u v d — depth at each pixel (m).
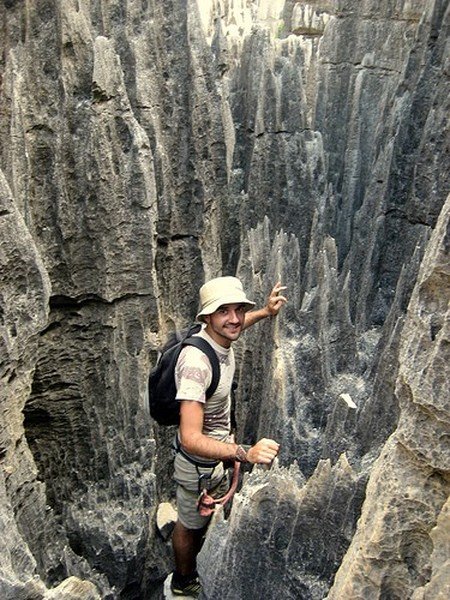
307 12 6.56
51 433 2.74
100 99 2.37
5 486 1.92
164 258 3.03
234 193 3.81
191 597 2.62
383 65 3.92
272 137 3.59
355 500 1.87
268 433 2.71
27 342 2.05
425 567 1.36
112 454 2.76
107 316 2.62
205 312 2.04
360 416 2.44
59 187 2.38
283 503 1.97
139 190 2.50
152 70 2.79
